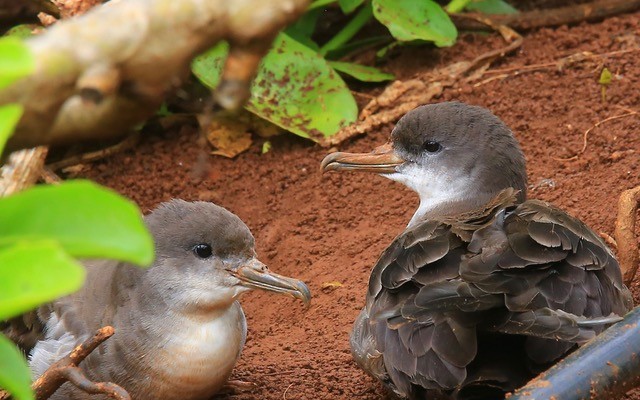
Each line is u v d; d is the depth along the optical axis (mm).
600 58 14297
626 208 10047
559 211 8445
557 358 7227
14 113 3312
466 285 7465
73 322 9172
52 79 3693
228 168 14031
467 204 10219
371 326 8570
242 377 9945
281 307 11664
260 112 13914
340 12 15836
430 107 10602
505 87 14188
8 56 3203
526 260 7625
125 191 13922
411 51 15031
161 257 9133
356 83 14992
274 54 14188
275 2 3990
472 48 14906
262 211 13383
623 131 13039
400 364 7656
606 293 8023
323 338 10836
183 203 9609
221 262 9219
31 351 9281
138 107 3992
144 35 3793
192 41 3912
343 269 12125
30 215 3400
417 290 7852
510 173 10219
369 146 13812
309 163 13844
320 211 13172
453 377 7180
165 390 9148
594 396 6781
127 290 9125
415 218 10547
